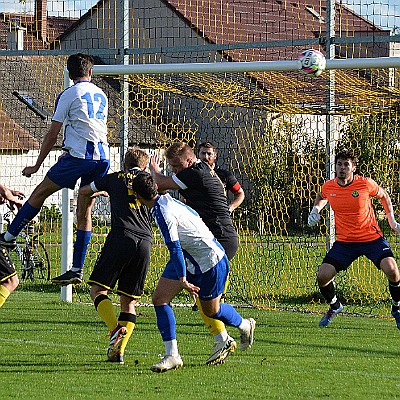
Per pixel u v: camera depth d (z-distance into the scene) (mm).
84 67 22672
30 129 70500
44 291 41312
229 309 22188
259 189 46125
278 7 50656
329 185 29203
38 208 23125
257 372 21531
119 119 40531
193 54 58094
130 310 22828
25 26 50438
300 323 30938
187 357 23531
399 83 37438
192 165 24297
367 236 28938
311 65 29422
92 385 19641
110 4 46625
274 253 48094
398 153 40562
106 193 23844
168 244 20547
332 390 19391
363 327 30188
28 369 21562
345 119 40719
